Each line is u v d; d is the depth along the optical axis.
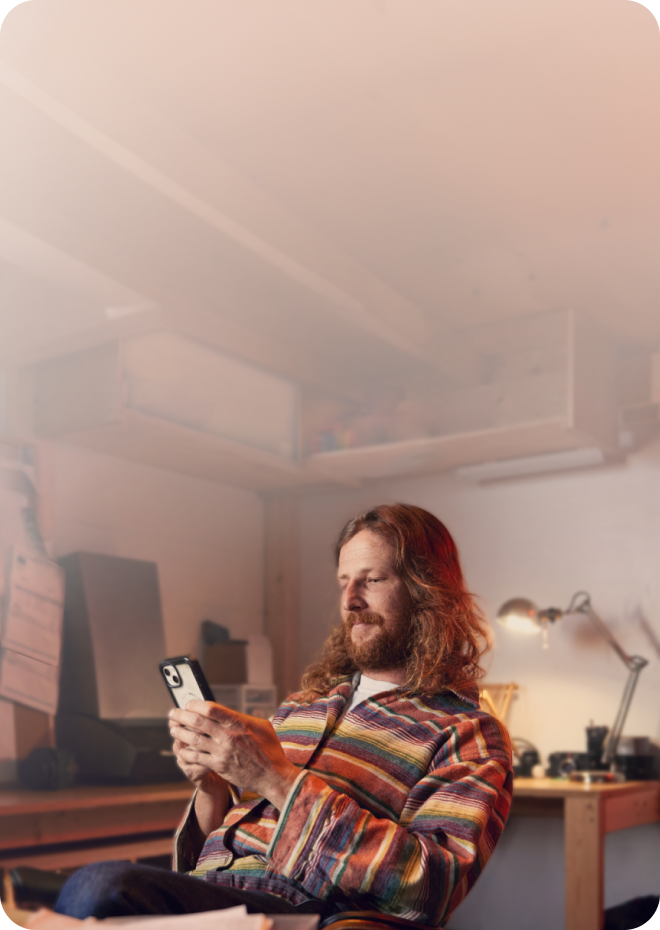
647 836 3.69
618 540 3.98
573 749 3.93
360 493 4.74
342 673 1.65
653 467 3.94
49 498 3.62
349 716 1.46
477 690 1.53
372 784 1.33
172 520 4.28
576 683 3.98
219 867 1.36
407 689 1.48
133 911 1.09
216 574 4.50
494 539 4.31
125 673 3.61
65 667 3.54
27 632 3.40
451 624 1.52
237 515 4.70
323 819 1.19
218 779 1.48
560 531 4.14
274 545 4.82
